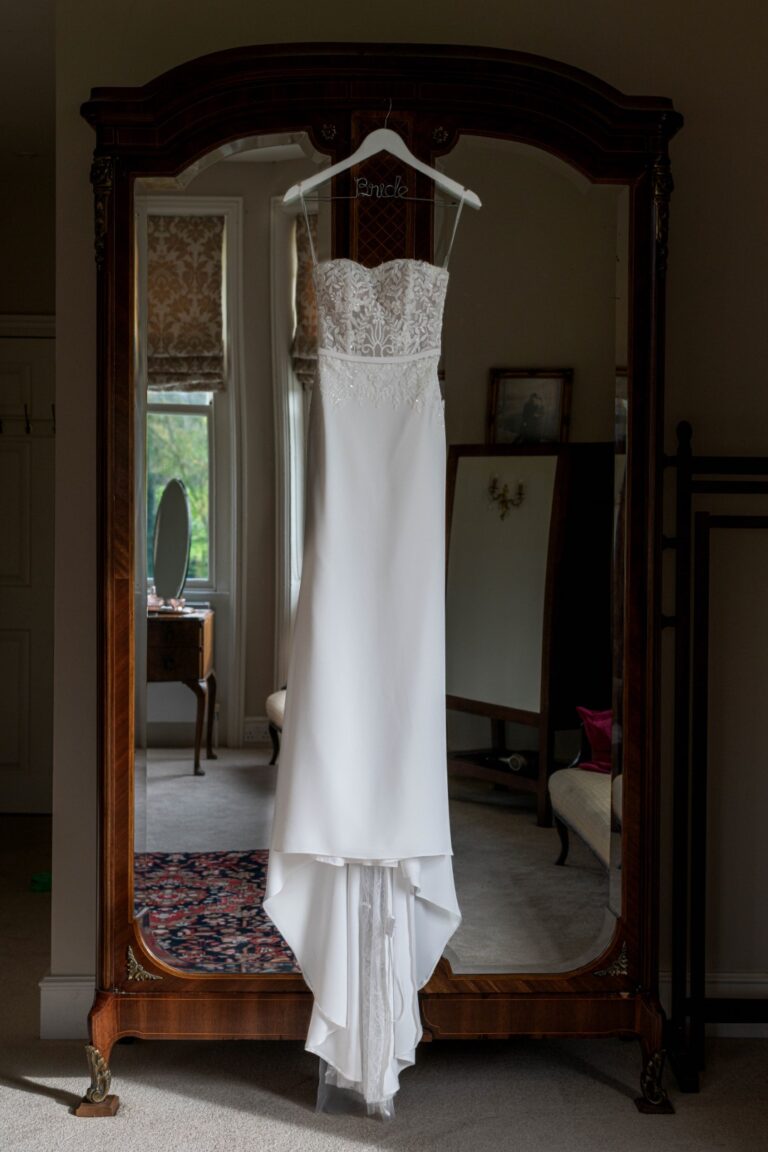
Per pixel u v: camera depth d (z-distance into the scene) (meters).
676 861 2.86
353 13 2.92
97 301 2.58
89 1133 2.45
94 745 2.94
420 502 2.54
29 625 5.12
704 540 2.86
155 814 2.66
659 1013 2.59
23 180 5.05
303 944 2.59
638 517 2.61
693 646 2.96
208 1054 2.85
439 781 2.54
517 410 2.68
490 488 2.69
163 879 2.66
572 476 2.68
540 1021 2.62
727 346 3.03
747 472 2.89
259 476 2.68
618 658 2.65
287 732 2.53
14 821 5.04
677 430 2.86
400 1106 2.61
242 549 2.69
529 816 2.68
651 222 2.61
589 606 2.69
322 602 2.51
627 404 2.63
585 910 2.66
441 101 2.58
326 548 2.51
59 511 2.93
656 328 2.60
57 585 2.92
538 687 2.68
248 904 2.66
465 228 2.64
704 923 2.84
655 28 2.98
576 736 2.68
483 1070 2.80
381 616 2.53
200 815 2.67
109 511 2.58
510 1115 2.57
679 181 3.01
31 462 5.10
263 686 2.70
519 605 2.69
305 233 2.63
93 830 2.94
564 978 2.62
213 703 2.68
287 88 2.56
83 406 2.92
